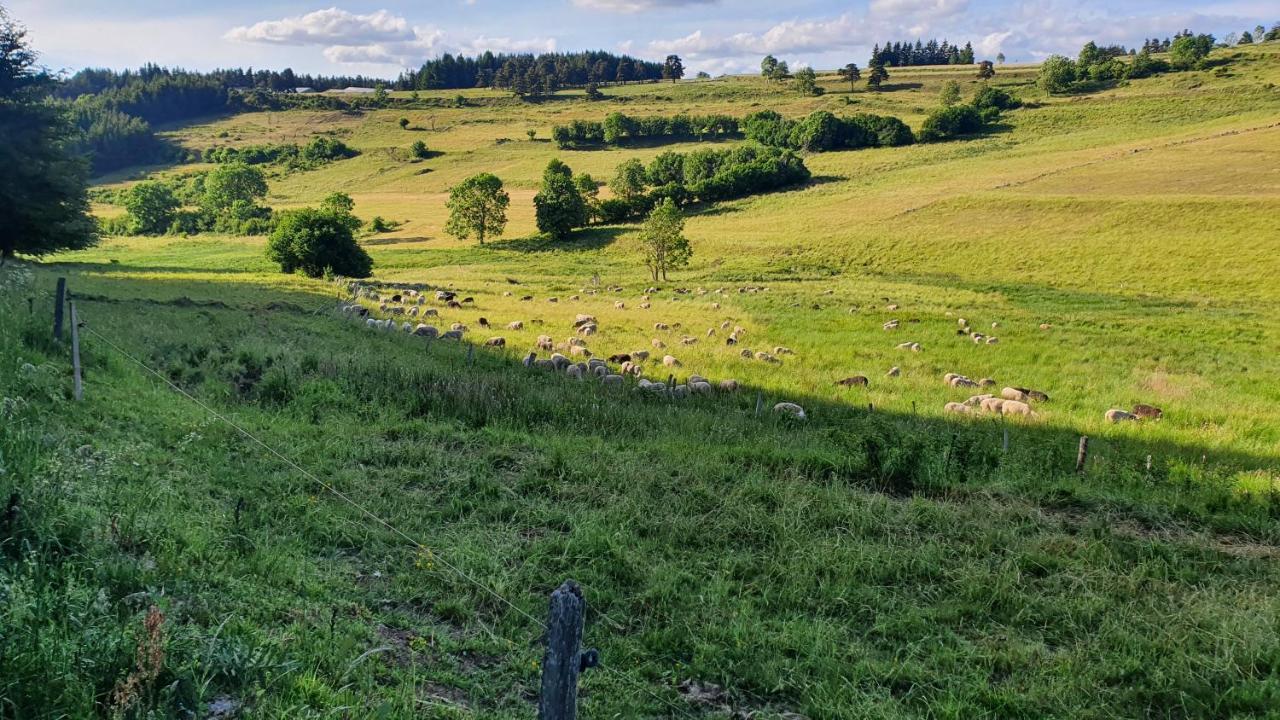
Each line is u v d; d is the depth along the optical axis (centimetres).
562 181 8900
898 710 691
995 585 921
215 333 2322
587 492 1159
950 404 2086
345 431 1362
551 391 1867
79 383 1199
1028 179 9050
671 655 761
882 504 1163
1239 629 829
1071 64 17588
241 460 1123
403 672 664
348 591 793
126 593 670
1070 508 1234
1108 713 703
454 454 1294
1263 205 6725
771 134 14000
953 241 7038
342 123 19812
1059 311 4359
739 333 3456
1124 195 7700
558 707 465
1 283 1791
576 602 464
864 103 18025
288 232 5994
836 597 875
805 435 1653
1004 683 746
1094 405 2258
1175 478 1416
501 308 4212
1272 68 15662
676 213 6500
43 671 517
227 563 780
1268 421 2011
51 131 3806
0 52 3603
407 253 8475
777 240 7769
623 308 4359
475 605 808
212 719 532
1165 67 17100
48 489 778
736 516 1091
